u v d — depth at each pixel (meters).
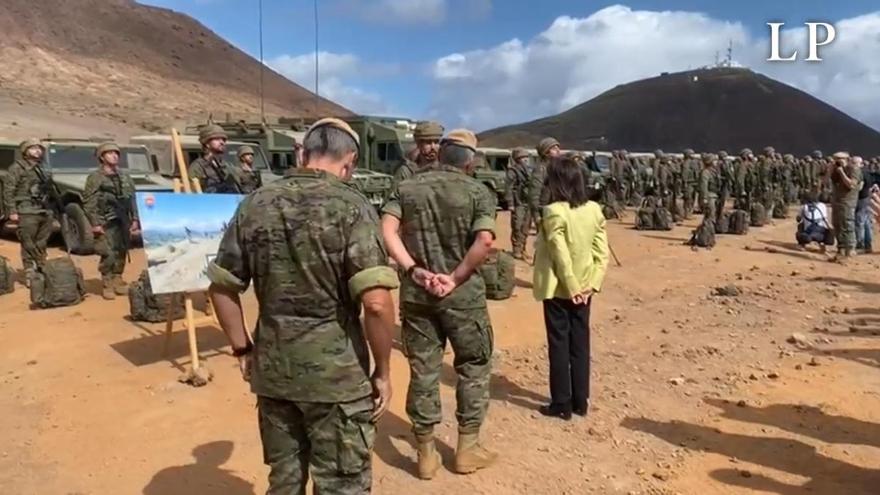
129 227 8.88
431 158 5.52
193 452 4.44
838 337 7.18
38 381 5.75
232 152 13.47
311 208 2.58
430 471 4.10
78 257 11.98
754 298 9.19
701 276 11.00
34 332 7.21
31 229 9.49
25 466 4.27
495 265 8.90
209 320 6.18
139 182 12.81
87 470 4.21
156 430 4.78
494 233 3.97
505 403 5.31
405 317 4.07
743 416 5.05
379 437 4.68
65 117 41.19
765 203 20.22
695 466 4.27
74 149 12.98
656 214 17.12
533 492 3.97
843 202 12.57
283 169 15.55
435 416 4.07
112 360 6.28
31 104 44.38
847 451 4.47
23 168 9.44
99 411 5.11
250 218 2.64
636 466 4.28
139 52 86.00
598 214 4.88
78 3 90.00
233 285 2.67
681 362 6.33
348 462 2.64
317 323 2.61
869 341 7.01
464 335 4.04
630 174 23.02
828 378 5.86
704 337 7.20
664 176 20.61
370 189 15.50
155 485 4.02
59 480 4.09
